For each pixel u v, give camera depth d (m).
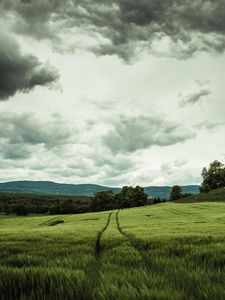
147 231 23.92
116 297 3.61
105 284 4.13
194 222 39.72
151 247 12.19
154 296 3.54
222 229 24.11
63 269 5.32
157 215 64.19
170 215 62.41
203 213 65.19
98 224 43.50
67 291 3.98
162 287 4.04
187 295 3.73
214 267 6.75
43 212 163.88
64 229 32.00
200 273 5.09
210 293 3.69
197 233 19.48
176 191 166.00
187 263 6.91
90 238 18.62
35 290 4.33
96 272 5.86
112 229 29.97
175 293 3.65
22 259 8.24
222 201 111.38
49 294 4.02
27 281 4.64
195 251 9.55
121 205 147.75
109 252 11.02
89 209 150.62
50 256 9.86
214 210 73.88
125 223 43.41
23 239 19.11
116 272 5.45
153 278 4.62
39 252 11.38
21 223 74.62
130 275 4.88
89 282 4.45
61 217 86.06
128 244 13.94
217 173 160.50
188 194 172.50
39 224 67.19
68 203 154.12
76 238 18.83
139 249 12.18
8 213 153.62
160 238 15.70
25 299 3.94
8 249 12.72
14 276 4.89
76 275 4.67
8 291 4.37
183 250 10.24
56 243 15.76
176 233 20.06
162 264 6.88
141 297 3.56
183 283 4.33
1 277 4.80
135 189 149.12
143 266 7.04
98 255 11.55
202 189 163.75
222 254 8.31
